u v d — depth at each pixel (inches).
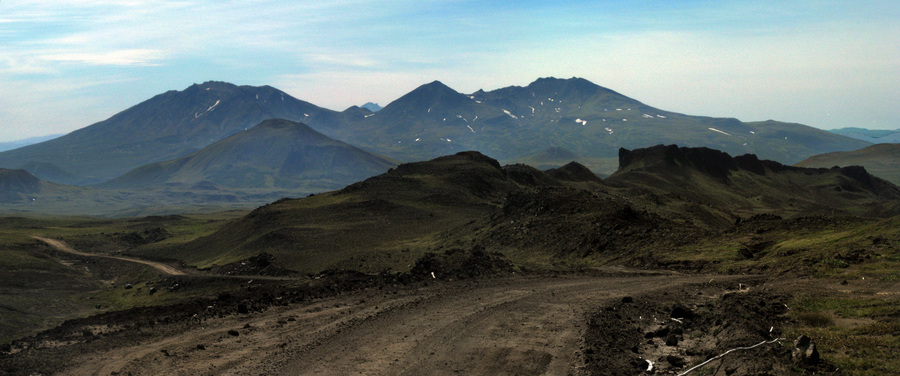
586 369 661.3
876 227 1569.9
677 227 2506.2
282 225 5187.0
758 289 1110.4
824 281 1118.4
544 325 882.8
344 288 1285.7
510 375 652.7
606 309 986.1
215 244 5319.9
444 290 1247.5
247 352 773.9
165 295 3282.5
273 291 1275.8
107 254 5866.1
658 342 792.9
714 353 687.7
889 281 1011.3
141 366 714.2
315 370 686.5
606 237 2493.8
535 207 3526.1
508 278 1457.9
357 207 5733.3
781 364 603.8
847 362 587.8
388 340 816.3
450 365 695.7
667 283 1341.0
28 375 693.3
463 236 3740.2
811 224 1985.7
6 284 3737.7
